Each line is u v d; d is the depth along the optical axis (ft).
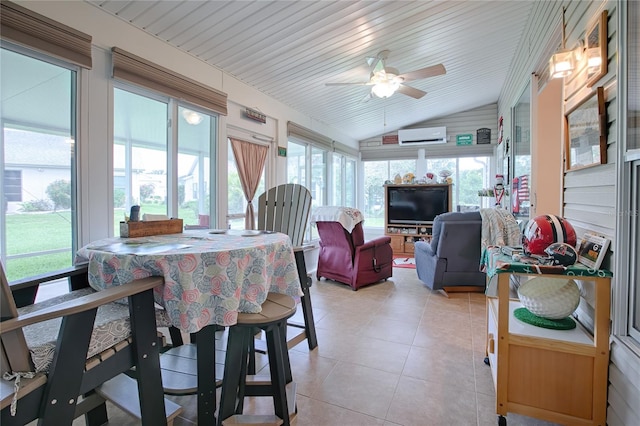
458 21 10.78
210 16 8.28
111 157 7.89
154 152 9.27
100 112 7.63
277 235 6.32
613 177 4.90
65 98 7.16
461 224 11.53
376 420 5.35
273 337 4.73
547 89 10.75
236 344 4.66
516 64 13.80
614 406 4.48
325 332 8.87
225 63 10.79
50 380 3.22
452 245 11.75
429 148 23.65
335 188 22.03
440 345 8.04
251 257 4.67
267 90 13.42
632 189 4.41
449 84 17.24
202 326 4.24
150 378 4.16
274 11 8.45
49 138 6.96
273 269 5.40
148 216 6.71
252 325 4.44
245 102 12.49
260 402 5.93
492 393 6.07
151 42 8.68
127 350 4.01
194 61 10.05
